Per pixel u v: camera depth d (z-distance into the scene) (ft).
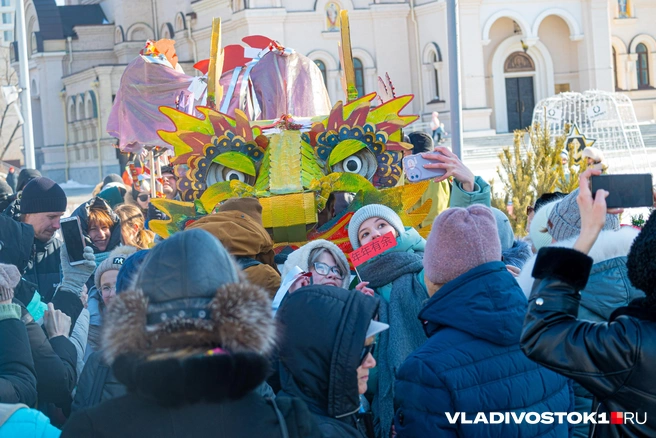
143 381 7.22
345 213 17.56
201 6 145.38
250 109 22.81
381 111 18.51
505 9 132.57
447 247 10.96
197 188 18.63
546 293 9.17
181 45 153.38
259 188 18.19
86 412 7.63
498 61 138.21
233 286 7.43
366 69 135.85
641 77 150.10
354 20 135.33
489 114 130.93
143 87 26.89
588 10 134.41
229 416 7.50
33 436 8.90
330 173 18.45
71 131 168.45
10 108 152.35
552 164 38.37
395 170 18.62
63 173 169.68
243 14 131.34
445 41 130.00
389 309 13.71
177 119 18.53
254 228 13.35
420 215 17.75
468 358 10.46
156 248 7.72
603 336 8.80
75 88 163.94
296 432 7.75
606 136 84.28
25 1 180.45
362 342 9.23
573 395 11.65
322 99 24.25
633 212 27.84
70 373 13.88
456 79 31.68
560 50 139.64
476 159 113.39
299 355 9.29
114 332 7.37
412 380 10.52
